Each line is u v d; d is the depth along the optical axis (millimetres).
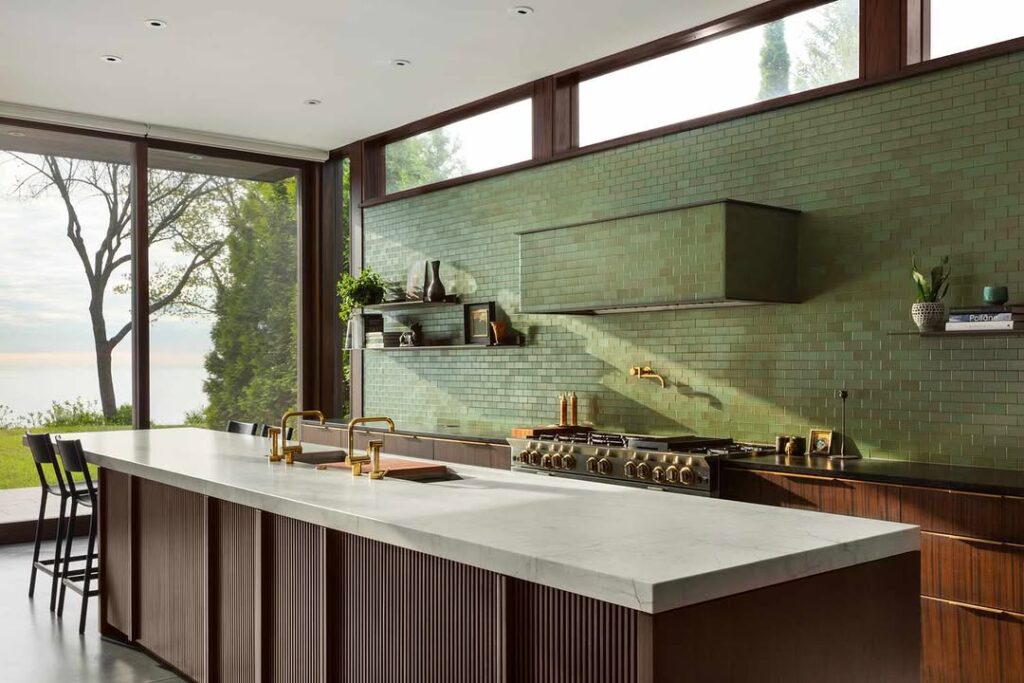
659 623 1959
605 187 6449
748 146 5566
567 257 5938
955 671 3889
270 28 5832
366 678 3010
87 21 5695
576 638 2227
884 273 4902
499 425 7320
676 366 5945
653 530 2531
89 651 4770
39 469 5934
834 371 5105
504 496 3188
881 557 2453
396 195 8336
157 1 5387
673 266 5238
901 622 2543
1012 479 3943
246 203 8922
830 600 2336
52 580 6070
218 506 3912
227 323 8766
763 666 2160
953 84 4629
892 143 4879
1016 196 4391
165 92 7199
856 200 5031
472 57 6402
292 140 8766
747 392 5539
